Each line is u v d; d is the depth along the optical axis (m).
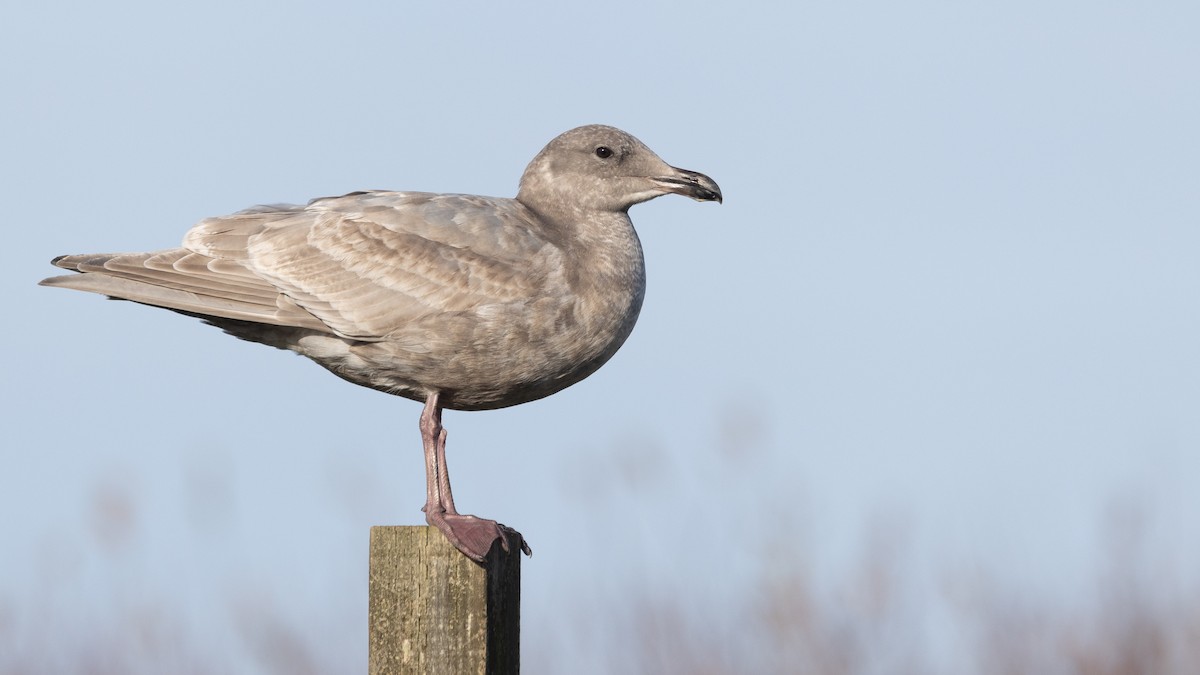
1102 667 14.27
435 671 8.53
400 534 8.62
